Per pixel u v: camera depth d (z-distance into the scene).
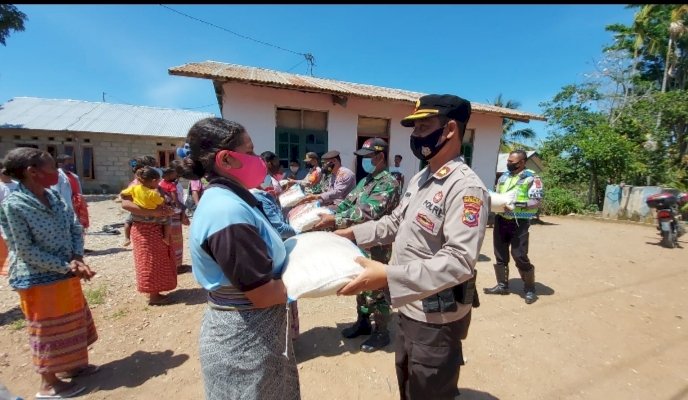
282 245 1.55
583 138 13.65
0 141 16.16
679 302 4.47
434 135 1.73
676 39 15.46
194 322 3.68
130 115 18.97
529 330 3.66
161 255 4.00
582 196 14.21
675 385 2.81
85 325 2.73
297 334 3.28
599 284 5.07
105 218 9.91
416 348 1.77
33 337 2.51
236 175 1.49
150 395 2.61
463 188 1.60
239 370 1.45
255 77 6.96
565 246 7.49
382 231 2.06
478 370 2.97
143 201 3.82
